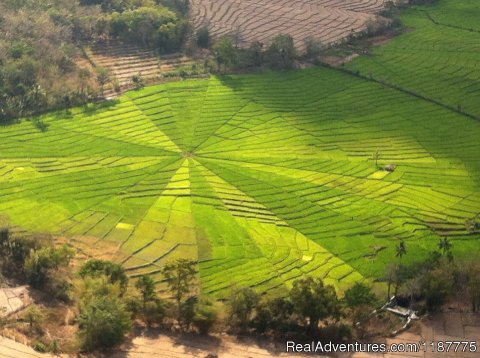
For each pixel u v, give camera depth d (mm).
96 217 178500
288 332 136375
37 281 146625
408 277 148625
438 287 140875
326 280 158250
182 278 141375
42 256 147375
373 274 160625
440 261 152000
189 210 182250
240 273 159750
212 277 158375
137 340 132625
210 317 136000
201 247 168375
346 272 161250
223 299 150625
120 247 168000
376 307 141500
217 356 128000
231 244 169875
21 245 154125
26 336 129625
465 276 148250
